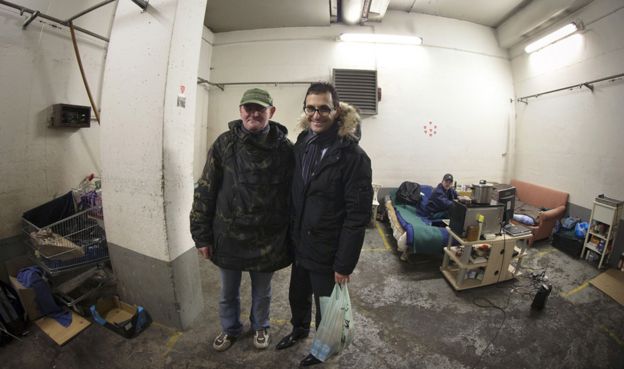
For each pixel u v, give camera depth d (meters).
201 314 1.85
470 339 1.75
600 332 1.83
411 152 4.19
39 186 2.05
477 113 4.24
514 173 4.42
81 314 1.76
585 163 3.28
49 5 1.96
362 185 1.16
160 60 1.42
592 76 3.17
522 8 3.73
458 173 4.30
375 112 3.97
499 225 2.28
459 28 4.12
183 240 1.66
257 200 1.25
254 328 1.59
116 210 1.64
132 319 1.62
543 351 1.67
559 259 2.90
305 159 1.25
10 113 1.85
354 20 3.75
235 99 4.14
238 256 1.32
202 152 4.15
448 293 2.26
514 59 4.25
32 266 1.89
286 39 3.99
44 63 2.00
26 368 1.43
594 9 3.08
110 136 1.57
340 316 1.25
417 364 1.55
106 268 2.22
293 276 1.46
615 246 2.67
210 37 4.06
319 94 1.11
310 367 1.48
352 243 1.17
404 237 2.74
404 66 4.06
